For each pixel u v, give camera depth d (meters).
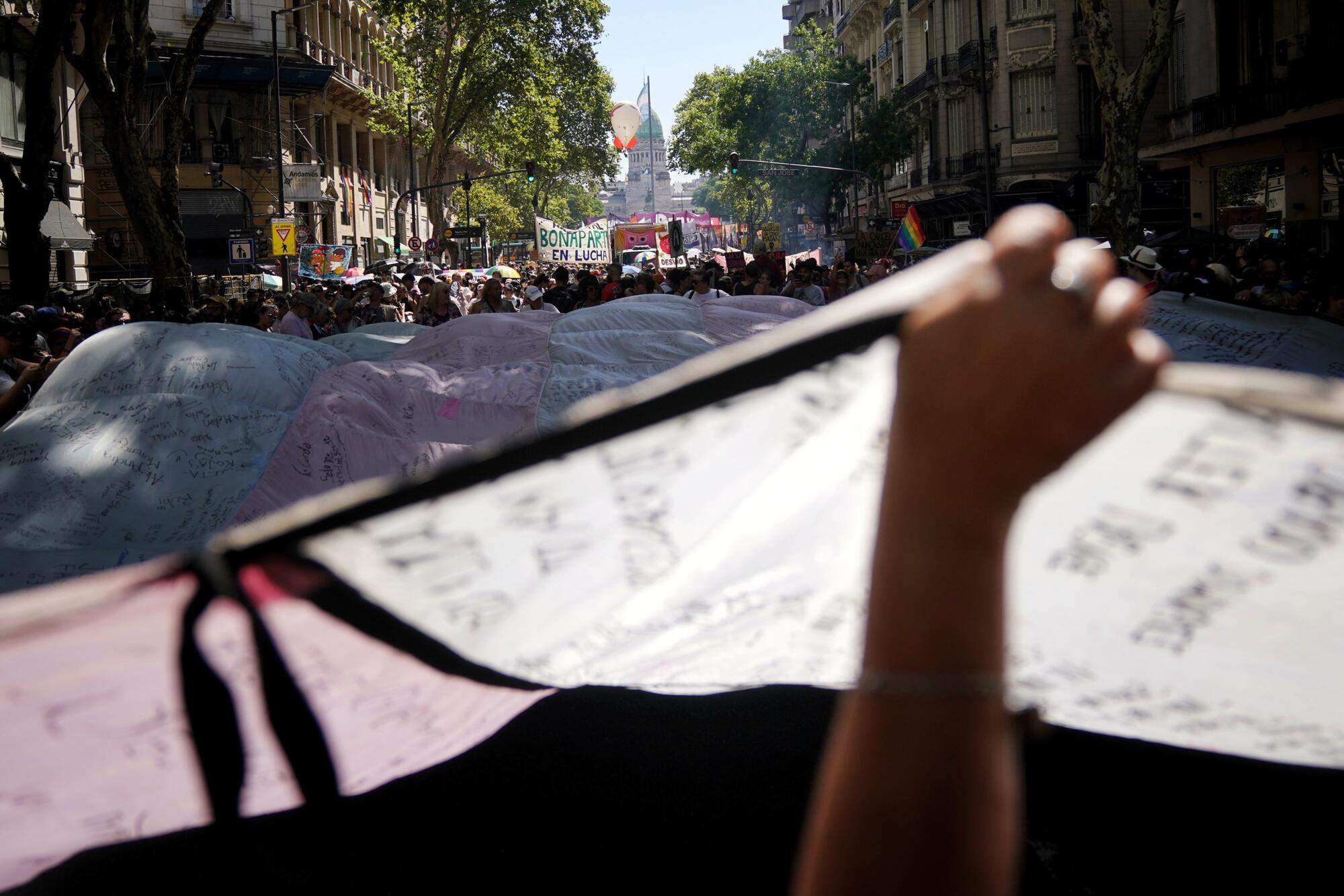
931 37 58.75
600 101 78.31
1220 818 4.17
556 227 76.75
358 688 1.37
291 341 7.63
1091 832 4.12
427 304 16.41
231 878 1.54
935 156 59.62
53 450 6.36
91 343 6.97
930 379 0.76
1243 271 18.50
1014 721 1.07
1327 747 1.56
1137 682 1.49
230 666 1.16
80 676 1.10
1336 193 26.80
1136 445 1.12
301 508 1.03
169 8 48.94
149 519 6.20
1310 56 26.55
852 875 0.81
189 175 49.38
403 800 4.55
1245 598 1.30
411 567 1.14
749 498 1.27
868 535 1.46
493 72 63.12
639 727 5.30
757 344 0.92
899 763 0.80
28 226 19.81
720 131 78.81
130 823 1.44
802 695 5.67
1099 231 21.17
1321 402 0.97
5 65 30.44
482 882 3.91
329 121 60.28
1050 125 48.97
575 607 1.40
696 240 195.50
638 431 0.97
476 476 1.00
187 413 6.57
